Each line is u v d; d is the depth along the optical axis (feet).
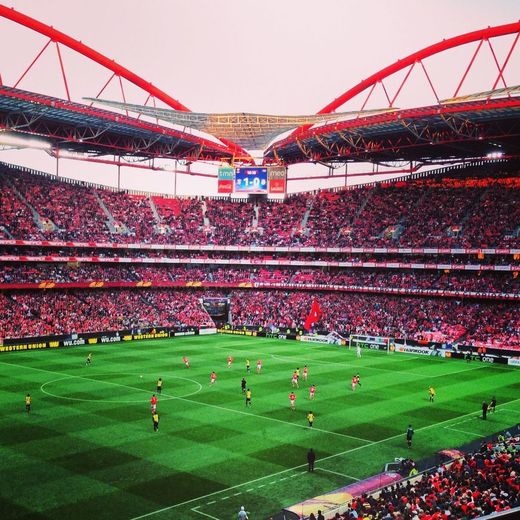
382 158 407.64
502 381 237.66
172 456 138.51
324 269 395.34
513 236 328.29
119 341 328.08
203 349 305.94
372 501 102.68
